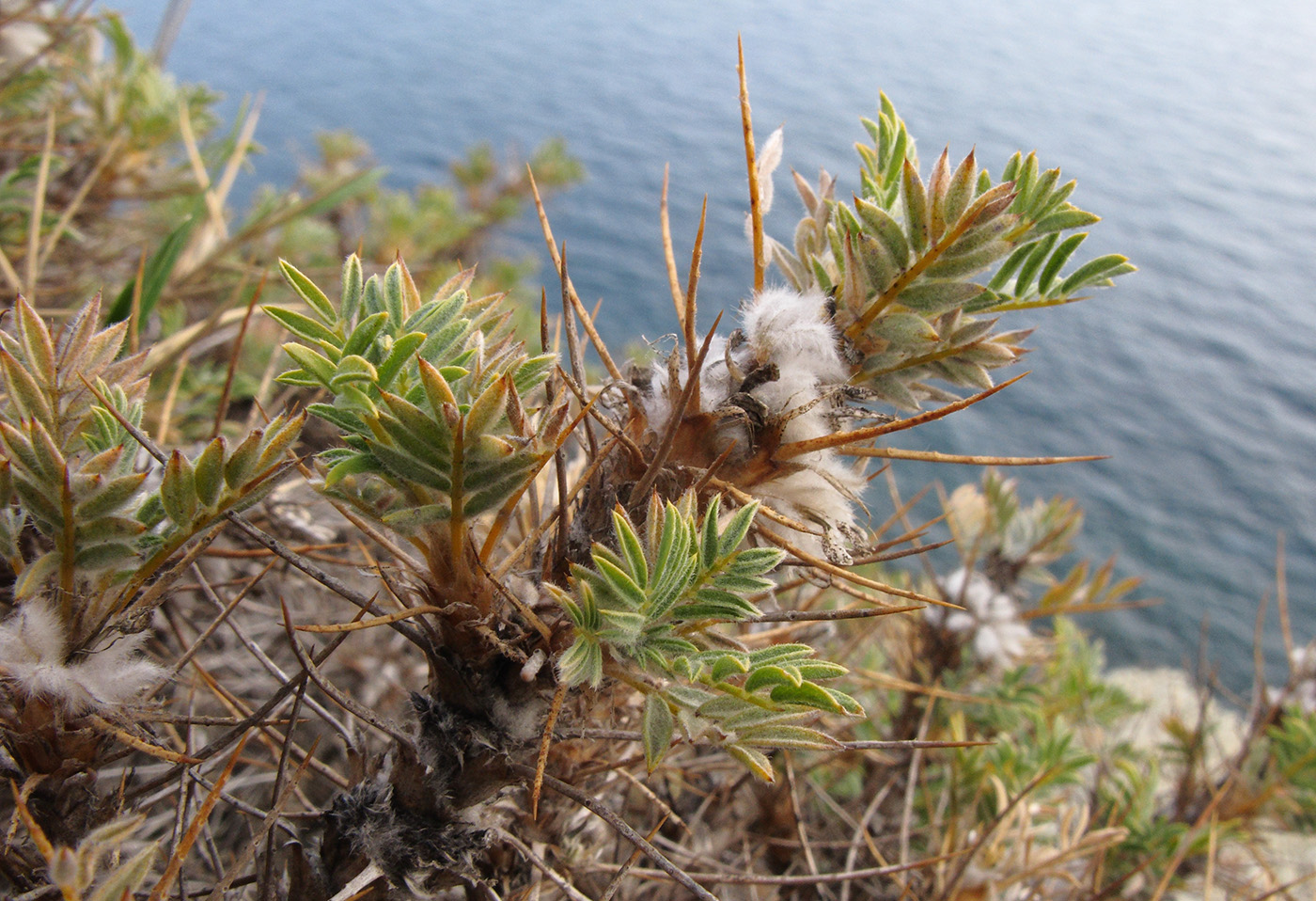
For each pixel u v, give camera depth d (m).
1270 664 2.05
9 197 0.34
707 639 0.16
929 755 0.39
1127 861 0.40
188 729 0.19
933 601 0.15
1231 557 2.62
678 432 0.16
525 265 0.63
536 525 0.18
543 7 9.02
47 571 0.14
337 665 0.35
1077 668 0.50
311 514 0.32
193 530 0.15
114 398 0.16
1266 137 7.20
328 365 0.14
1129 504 2.84
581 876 0.20
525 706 0.16
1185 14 11.75
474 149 0.81
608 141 5.41
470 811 0.17
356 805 0.16
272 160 1.85
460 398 0.14
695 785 0.31
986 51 9.43
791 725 0.15
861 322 0.17
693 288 0.15
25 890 0.15
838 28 9.77
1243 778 0.42
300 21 6.78
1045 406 3.37
